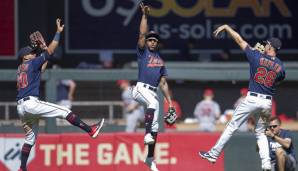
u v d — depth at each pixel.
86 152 40.12
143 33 33.91
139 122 43.91
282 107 43.41
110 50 67.31
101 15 67.25
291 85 43.31
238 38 34.03
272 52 34.03
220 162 40.41
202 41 67.69
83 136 40.09
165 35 67.50
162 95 40.47
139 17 67.56
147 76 34.16
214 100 43.59
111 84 43.69
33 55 35.00
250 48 33.78
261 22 68.56
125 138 40.16
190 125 43.38
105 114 43.81
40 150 39.94
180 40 67.62
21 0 65.50
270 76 33.44
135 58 67.31
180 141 40.16
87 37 67.06
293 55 68.56
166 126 42.78
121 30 67.44
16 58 65.31
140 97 34.19
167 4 67.56
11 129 43.31
